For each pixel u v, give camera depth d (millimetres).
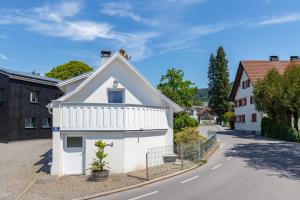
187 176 16641
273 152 26344
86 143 17531
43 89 39781
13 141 34531
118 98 20188
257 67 52812
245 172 17375
